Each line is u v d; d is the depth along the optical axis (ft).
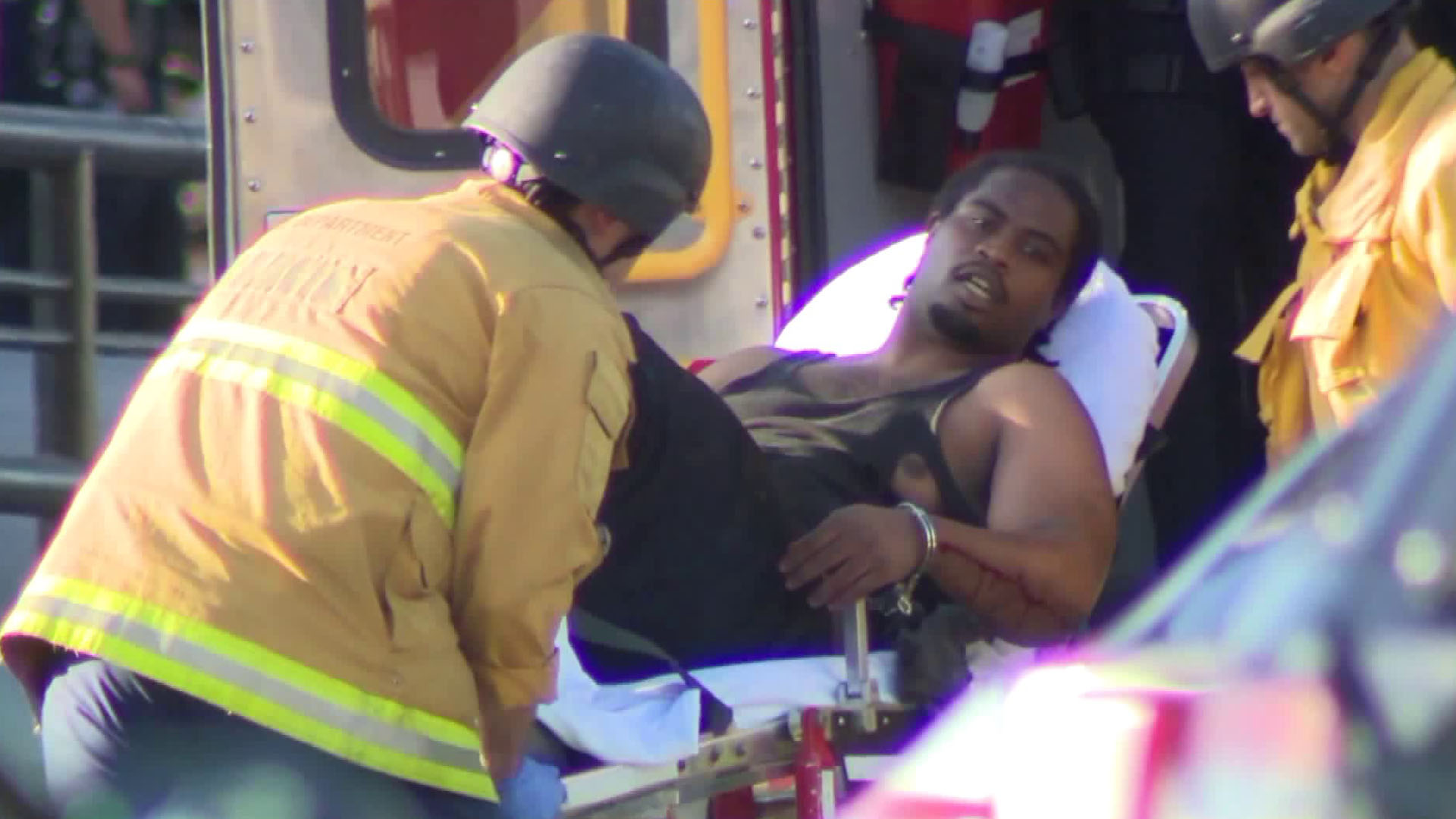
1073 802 27.86
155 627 38.99
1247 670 27.27
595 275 42.73
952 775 30.09
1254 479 71.67
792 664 48.42
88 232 61.05
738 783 47.85
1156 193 70.69
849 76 73.20
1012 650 52.01
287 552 39.29
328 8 62.49
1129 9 70.28
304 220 42.78
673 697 47.37
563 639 47.26
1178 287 70.69
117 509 40.06
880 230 73.92
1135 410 55.93
